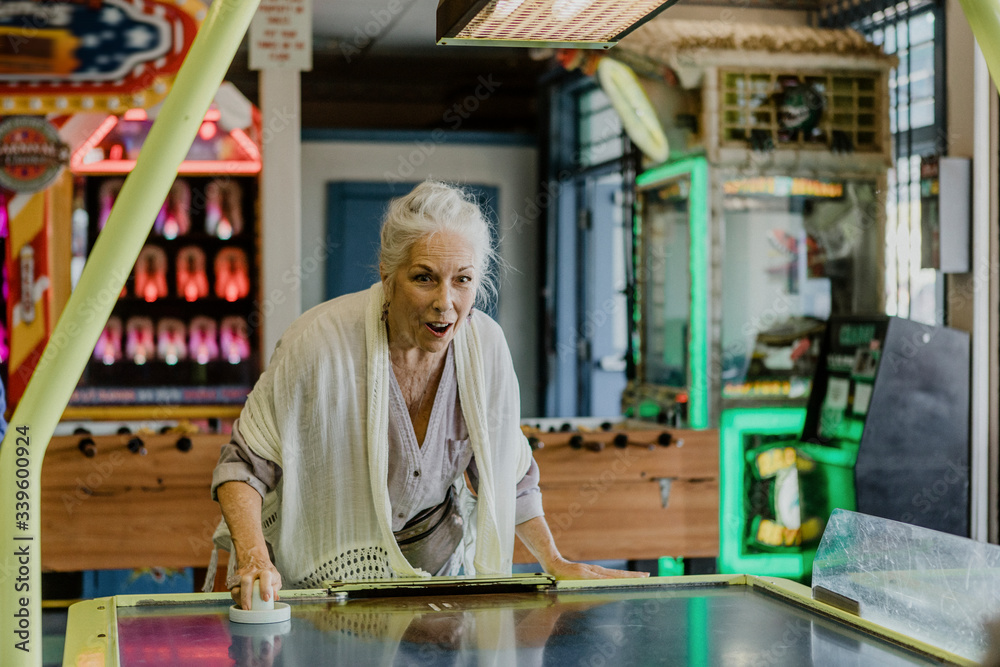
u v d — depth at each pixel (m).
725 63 5.01
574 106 7.09
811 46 5.07
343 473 2.03
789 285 5.19
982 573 1.36
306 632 1.54
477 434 2.10
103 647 1.42
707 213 5.02
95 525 4.03
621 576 1.99
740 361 5.14
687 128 5.15
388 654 1.42
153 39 5.56
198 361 6.20
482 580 1.84
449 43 1.96
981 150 4.66
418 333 1.92
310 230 7.09
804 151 5.11
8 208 5.57
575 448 4.32
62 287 5.66
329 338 2.01
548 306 7.12
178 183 6.08
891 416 4.38
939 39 4.85
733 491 4.96
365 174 7.13
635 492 4.39
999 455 4.59
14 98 5.52
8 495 1.20
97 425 5.30
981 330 4.60
